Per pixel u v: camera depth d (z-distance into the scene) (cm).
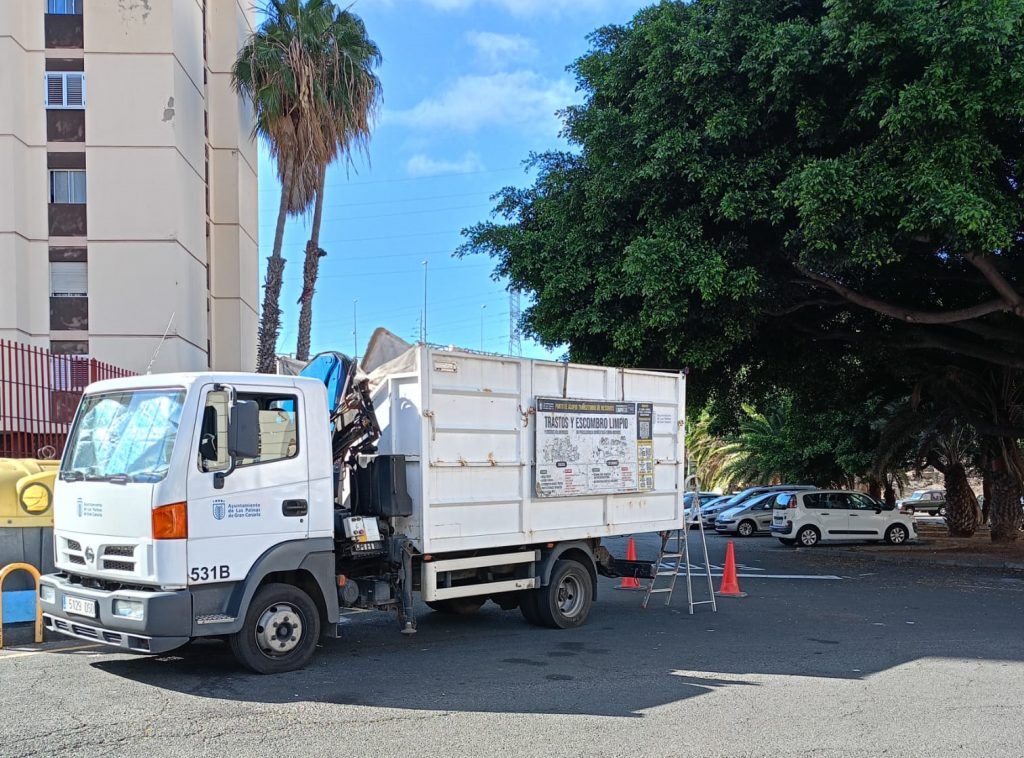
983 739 545
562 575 927
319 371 815
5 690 640
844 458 2938
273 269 2245
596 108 1490
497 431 855
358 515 778
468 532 822
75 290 2725
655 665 753
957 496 2742
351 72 2195
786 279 1526
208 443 658
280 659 698
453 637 882
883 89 1170
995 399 2162
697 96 1347
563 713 596
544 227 1719
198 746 514
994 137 1233
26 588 850
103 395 721
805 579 1480
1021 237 1440
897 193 1167
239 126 3428
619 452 984
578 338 1628
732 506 3136
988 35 1067
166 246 2739
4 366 1123
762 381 2194
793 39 1235
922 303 1778
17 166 2659
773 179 1348
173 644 626
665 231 1362
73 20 2748
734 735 549
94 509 676
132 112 2741
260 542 679
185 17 2892
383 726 559
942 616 1056
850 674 726
